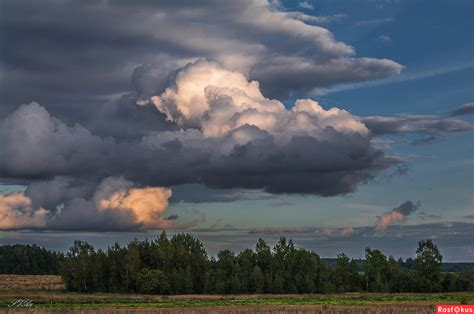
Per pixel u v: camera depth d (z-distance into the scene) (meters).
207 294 199.00
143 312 114.19
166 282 198.38
